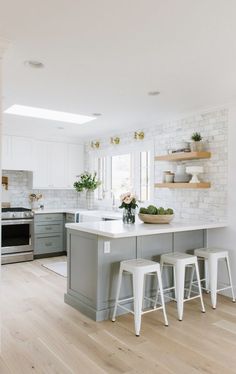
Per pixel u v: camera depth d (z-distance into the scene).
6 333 2.79
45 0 1.73
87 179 6.14
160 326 2.98
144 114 4.35
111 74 2.84
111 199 5.92
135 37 2.15
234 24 1.97
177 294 3.17
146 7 1.79
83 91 3.33
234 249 3.77
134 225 3.49
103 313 3.12
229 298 3.79
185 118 4.38
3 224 5.32
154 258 3.60
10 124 5.05
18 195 6.17
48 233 5.91
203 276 4.09
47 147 6.18
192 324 3.03
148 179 5.08
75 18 1.91
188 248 3.95
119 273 3.09
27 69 2.71
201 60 2.54
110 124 5.04
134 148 5.32
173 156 4.20
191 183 3.96
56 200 6.66
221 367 2.29
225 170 3.84
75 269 3.46
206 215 4.07
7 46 2.23
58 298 3.69
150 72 2.80
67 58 2.49
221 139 3.88
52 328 2.90
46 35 2.12
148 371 2.22
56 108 4.03
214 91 3.35
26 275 4.64
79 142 6.63
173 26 2.00
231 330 2.91
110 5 1.77
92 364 2.30
